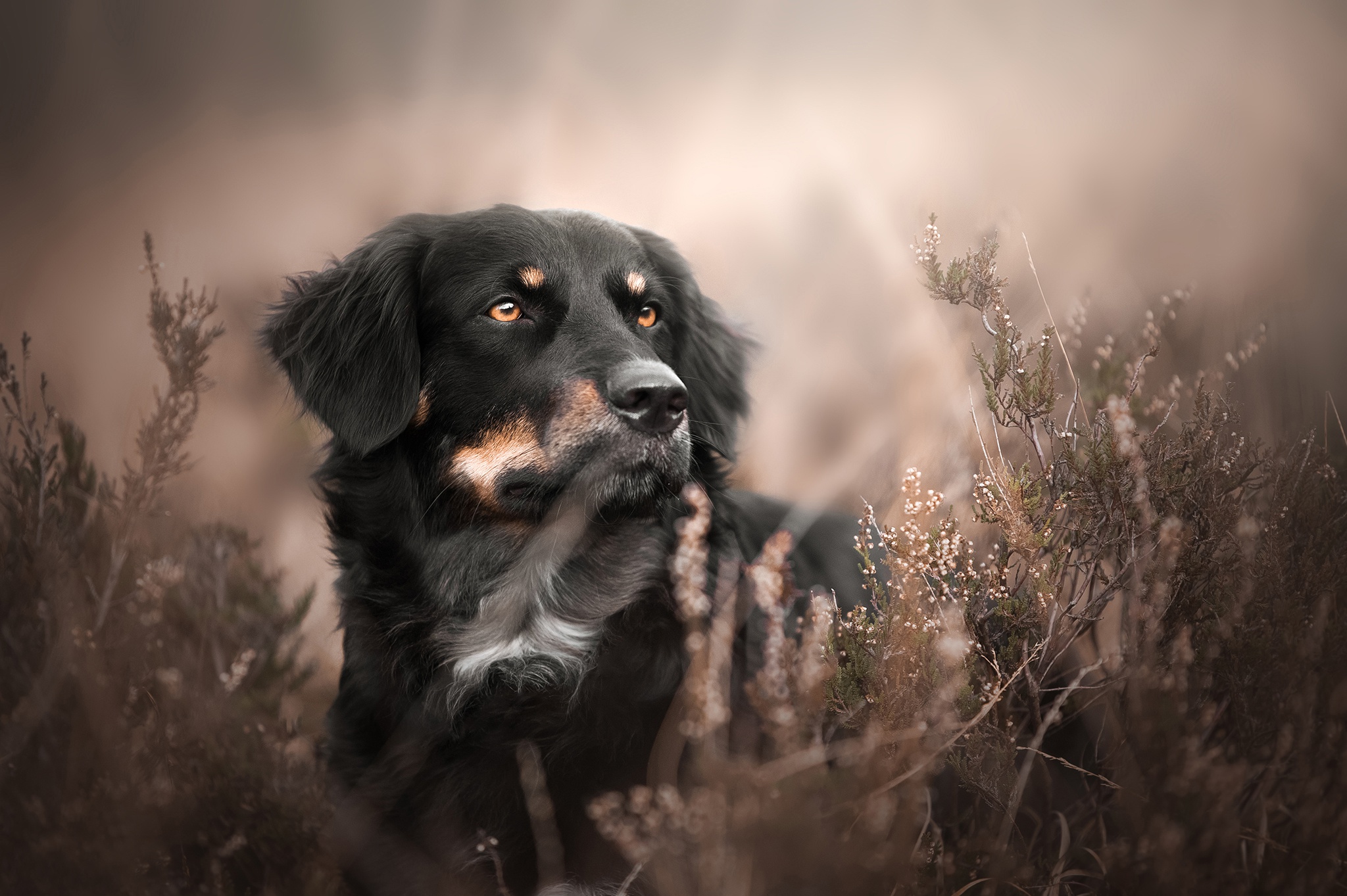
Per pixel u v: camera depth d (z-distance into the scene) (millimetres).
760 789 2049
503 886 2549
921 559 2527
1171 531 2305
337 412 3320
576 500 3035
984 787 2406
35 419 3084
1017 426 2766
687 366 3752
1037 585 2521
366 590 3256
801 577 3453
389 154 9031
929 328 4660
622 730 2949
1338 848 2061
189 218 7711
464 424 3193
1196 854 2045
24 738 2467
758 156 9117
